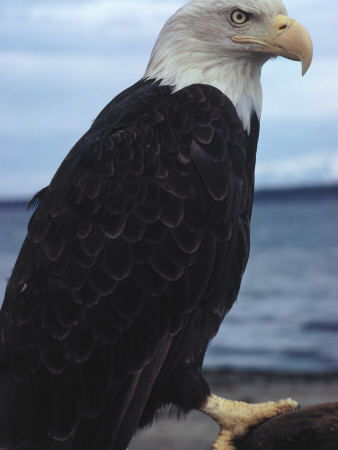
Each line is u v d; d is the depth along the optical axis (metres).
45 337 3.68
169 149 3.96
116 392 3.73
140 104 4.20
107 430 3.72
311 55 4.46
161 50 4.55
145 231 3.80
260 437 3.98
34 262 3.80
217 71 4.48
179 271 3.85
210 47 4.48
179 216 3.87
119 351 3.73
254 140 4.61
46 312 3.70
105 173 3.87
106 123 4.17
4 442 3.65
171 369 4.00
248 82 4.56
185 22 4.50
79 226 3.78
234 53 4.48
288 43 4.46
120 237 3.77
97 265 3.72
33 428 3.65
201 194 3.96
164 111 4.09
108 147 3.93
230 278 4.22
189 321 4.00
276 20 4.48
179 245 3.85
